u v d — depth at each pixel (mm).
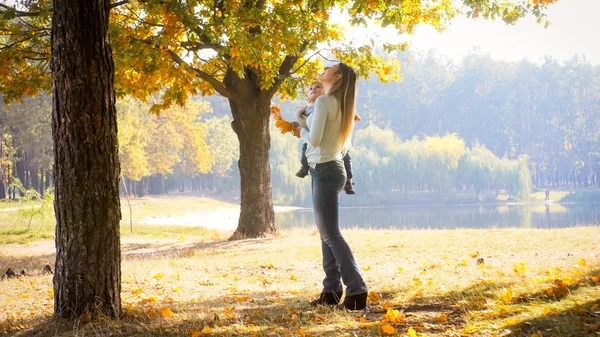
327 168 5227
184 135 69250
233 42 13789
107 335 4613
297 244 14781
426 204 102812
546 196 112312
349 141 5637
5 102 14344
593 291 4590
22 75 14594
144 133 59750
